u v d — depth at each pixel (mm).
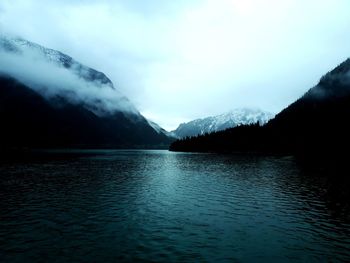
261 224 29344
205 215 32688
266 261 20594
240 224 29297
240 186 53312
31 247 22578
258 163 112562
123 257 20938
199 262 20281
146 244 23547
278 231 27141
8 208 35000
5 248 22297
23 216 31438
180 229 27547
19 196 42531
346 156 135750
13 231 26328
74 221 29766
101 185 53750
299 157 143625
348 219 31266
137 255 21328
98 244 23422
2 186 51562
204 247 23078
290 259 20938
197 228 27906
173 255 21438
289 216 32406
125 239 24672
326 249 22828
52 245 23062
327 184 55469
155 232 26594
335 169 85312
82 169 84375
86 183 56094
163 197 42781
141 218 31219
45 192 45938
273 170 83562
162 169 87750
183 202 39406
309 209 35469
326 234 26375
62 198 41344
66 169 83688
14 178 62344
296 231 27156
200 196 43688
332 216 32438
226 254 21734
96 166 95750
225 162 120375
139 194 45062
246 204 38281
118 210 34656
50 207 35750
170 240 24562
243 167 94562
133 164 107625
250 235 25984
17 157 142125
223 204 38250
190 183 57250
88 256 21031
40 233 25875
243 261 20547
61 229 27109
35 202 38500
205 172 78750
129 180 61094
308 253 22000
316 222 30062
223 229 27641
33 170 79375
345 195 44406
